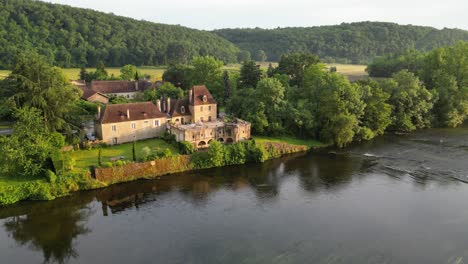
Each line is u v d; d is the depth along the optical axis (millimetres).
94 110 101875
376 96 101000
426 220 53062
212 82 130125
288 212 56375
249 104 96438
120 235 50125
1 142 68125
